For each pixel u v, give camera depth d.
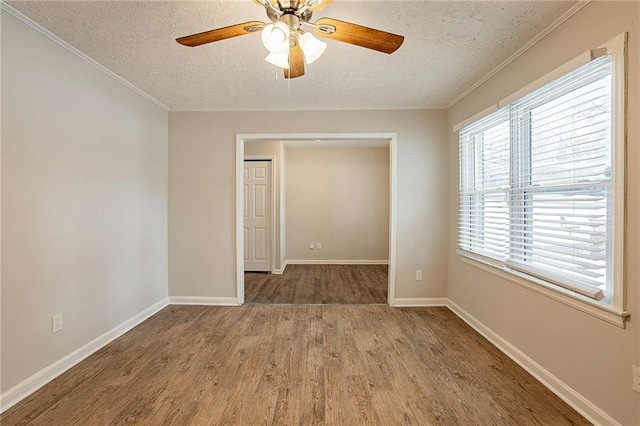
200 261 3.65
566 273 1.88
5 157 1.78
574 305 1.79
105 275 2.61
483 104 2.79
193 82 2.83
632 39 1.47
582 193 1.77
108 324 2.65
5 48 1.77
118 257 2.78
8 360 1.80
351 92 3.09
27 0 1.69
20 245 1.87
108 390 1.96
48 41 2.04
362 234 6.21
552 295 1.95
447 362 2.32
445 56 2.35
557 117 1.99
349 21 1.91
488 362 2.32
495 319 2.61
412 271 3.61
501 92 2.52
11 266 1.81
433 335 2.80
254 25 1.50
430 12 1.82
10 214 1.81
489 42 2.14
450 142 3.49
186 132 3.62
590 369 1.69
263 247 5.45
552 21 1.90
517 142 2.34
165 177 3.58
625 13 1.49
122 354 2.43
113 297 2.71
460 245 3.27
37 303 1.98
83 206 2.36
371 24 1.94
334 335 2.80
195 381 2.06
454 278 3.42
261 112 3.61
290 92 3.07
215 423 1.68
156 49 2.24
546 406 1.81
